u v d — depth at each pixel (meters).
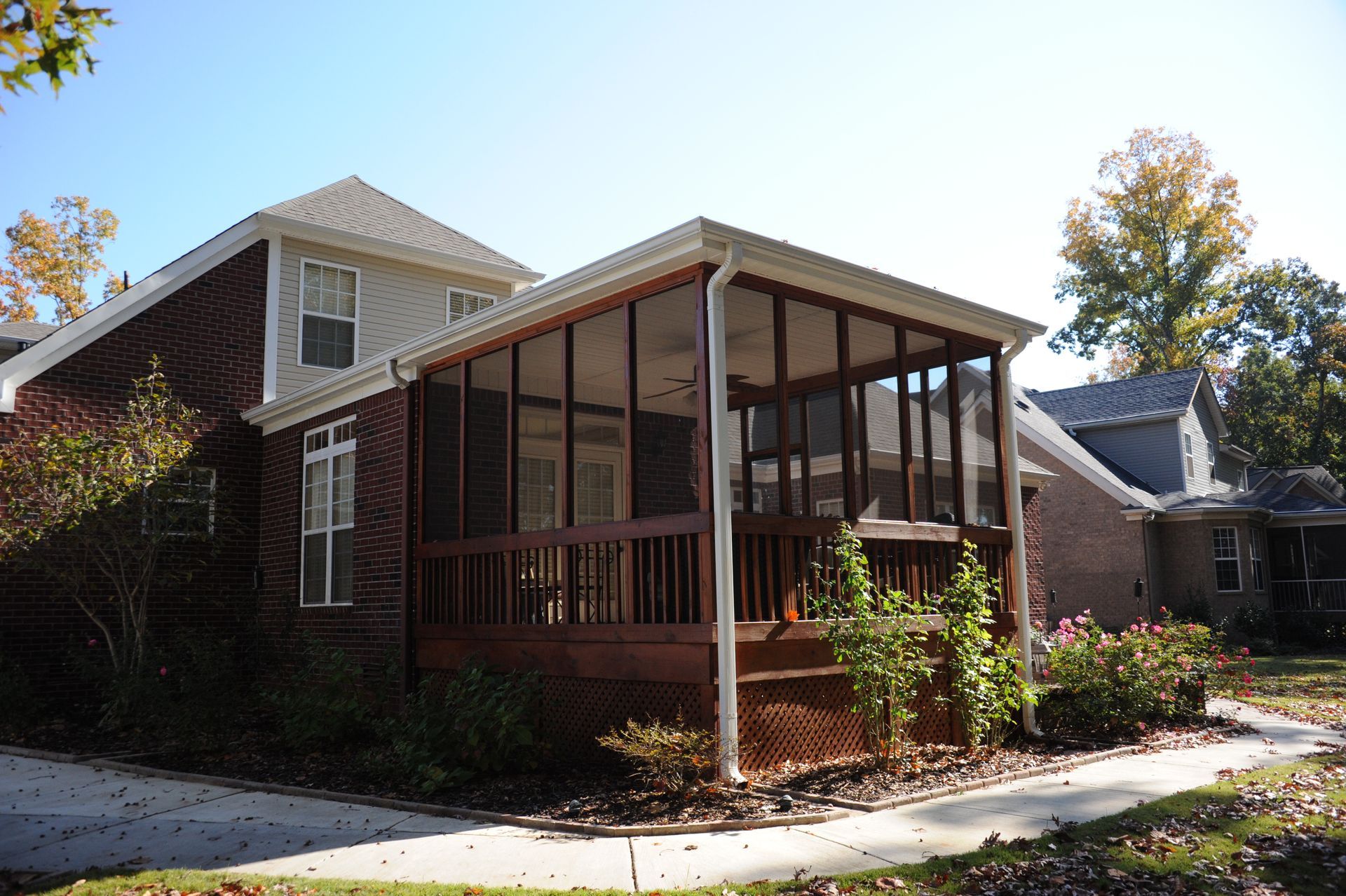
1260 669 16.78
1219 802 5.96
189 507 10.71
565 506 8.06
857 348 8.98
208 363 12.95
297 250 14.05
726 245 6.81
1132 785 6.63
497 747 7.15
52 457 10.01
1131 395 27.30
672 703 7.09
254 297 13.53
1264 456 39.97
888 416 8.87
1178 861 4.73
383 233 14.91
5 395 11.26
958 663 8.11
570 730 7.96
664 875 4.67
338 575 11.04
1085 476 22.92
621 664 7.38
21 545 10.06
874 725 7.20
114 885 4.65
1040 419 25.48
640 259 7.16
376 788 6.89
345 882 4.66
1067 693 9.44
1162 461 25.81
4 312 26.95
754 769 7.04
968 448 9.20
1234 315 37.97
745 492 9.87
